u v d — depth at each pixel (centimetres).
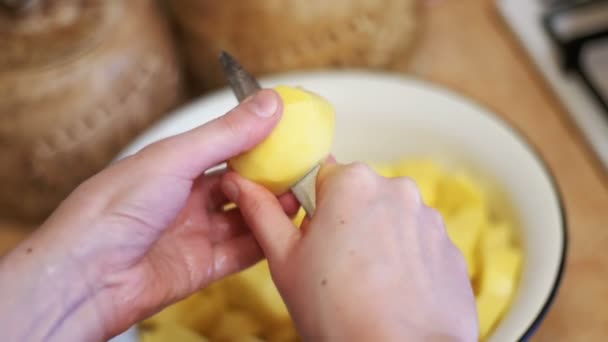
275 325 55
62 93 61
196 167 47
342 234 41
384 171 61
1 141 62
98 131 64
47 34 61
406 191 43
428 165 61
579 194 62
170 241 51
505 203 57
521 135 58
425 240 42
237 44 66
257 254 52
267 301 55
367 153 65
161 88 68
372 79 63
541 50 71
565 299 57
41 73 60
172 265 51
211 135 45
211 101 64
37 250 45
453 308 41
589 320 55
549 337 55
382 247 41
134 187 46
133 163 46
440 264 42
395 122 63
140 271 49
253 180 46
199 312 57
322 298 40
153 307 50
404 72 73
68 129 62
